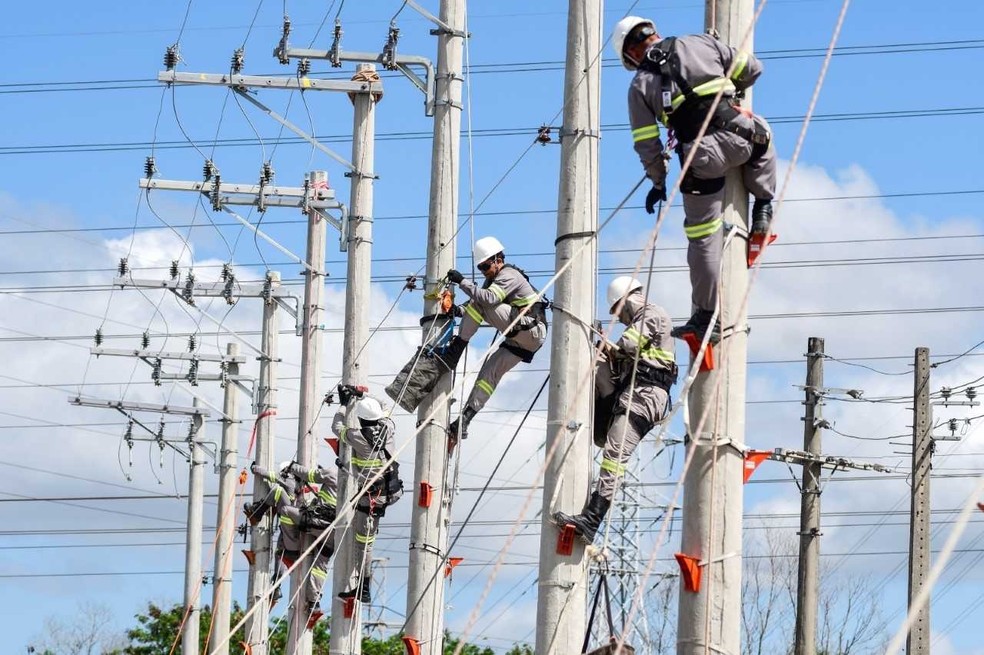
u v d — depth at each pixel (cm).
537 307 1947
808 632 3045
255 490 3375
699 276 1209
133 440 4275
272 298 3472
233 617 5381
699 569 1184
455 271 1959
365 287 2612
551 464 1559
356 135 2648
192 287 3497
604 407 1628
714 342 1202
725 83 1179
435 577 2008
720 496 1191
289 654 2862
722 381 1198
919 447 3081
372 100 2655
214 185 3075
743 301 1133
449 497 2027
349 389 2480
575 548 1543
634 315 1642
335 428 2492
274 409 3438
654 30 1267
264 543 3278
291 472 3020
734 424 1199
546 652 1528
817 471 3106
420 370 2002
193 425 4309
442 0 2138
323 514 2864
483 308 1961
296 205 3136
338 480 2470
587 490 1566
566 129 1593
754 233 1222
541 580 1548
